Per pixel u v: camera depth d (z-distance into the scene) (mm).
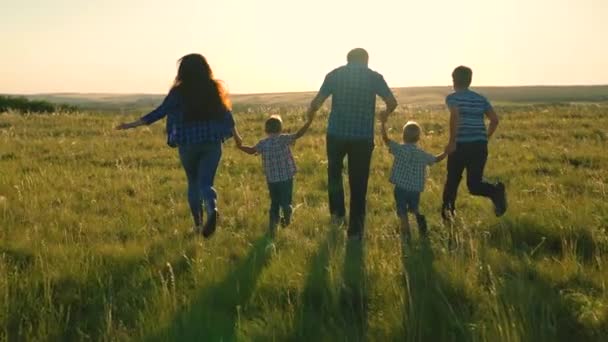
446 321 4719
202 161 7270
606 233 7023
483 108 7902
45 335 4613
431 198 9234
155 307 5008
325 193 9961
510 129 17719
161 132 18609
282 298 5305
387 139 7629
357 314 4992
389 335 4520
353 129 7430
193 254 6449
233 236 7145
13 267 5953
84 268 5863
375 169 11922
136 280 5738
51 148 15148
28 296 5188
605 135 15969
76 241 6977
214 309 5000
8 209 8398
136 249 6543
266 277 5633
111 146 15539
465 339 4434
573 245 6609
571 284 5406
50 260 6227
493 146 14477
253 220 8016
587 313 4617
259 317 4988
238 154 14078
